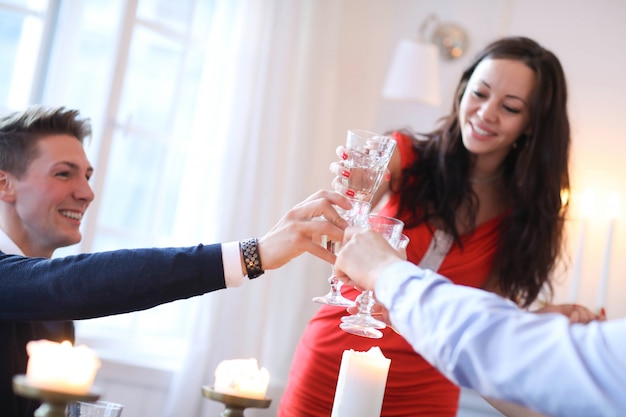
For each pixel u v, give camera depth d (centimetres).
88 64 355
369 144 153
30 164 164
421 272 103
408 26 417
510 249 234
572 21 399
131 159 354
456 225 234
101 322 353
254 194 360
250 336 359
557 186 233
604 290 354
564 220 239
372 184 156
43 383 88
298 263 375
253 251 140
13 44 333
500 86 221
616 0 394
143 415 345
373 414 119
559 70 228
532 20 404
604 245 373
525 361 89
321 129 381
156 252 135
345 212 147
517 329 92
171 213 374
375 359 119
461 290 98
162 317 373
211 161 373
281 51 368
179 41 356
